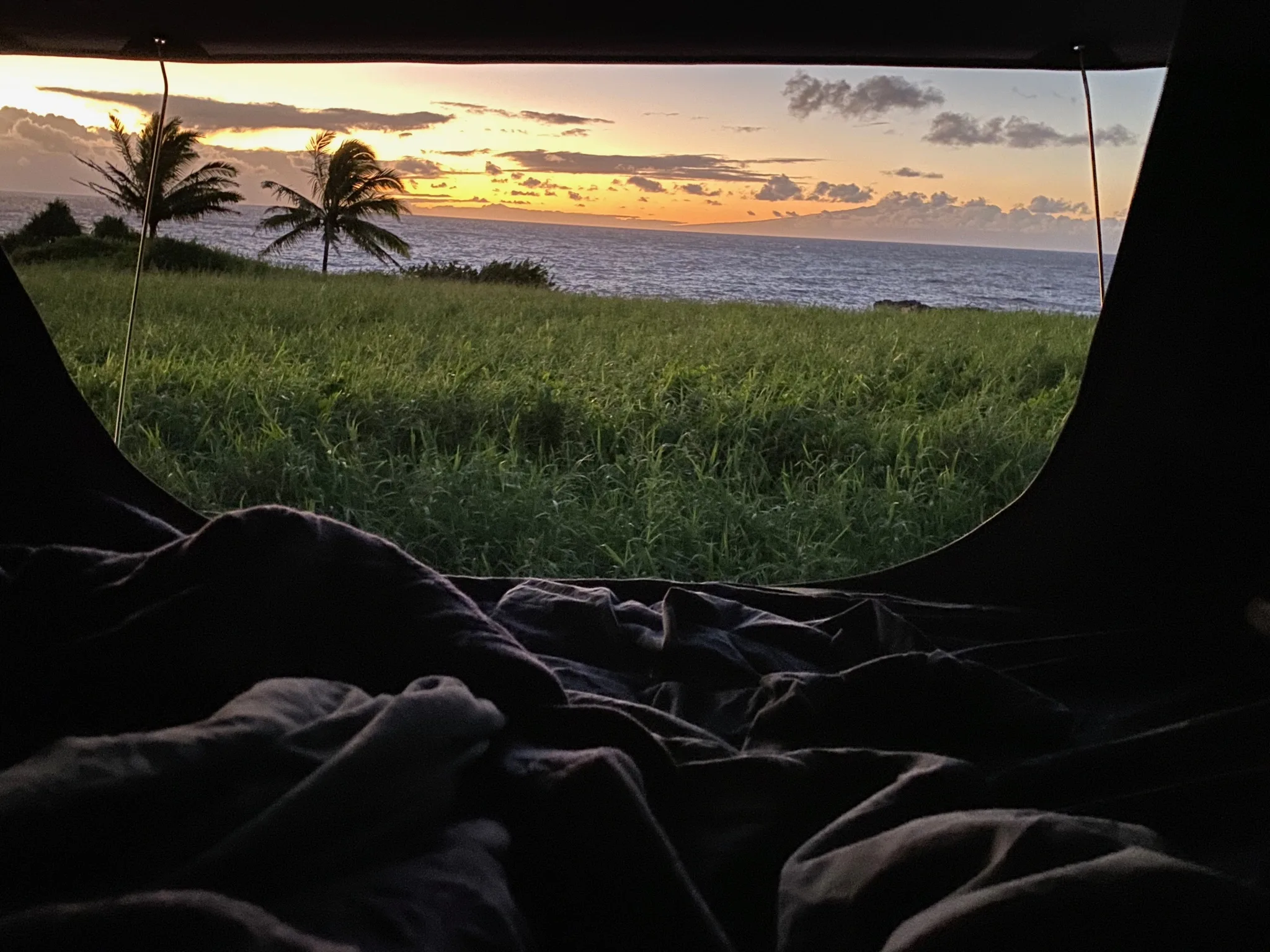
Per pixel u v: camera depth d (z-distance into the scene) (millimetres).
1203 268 2301
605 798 1137
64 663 1267
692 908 1070
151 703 1275
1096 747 1627
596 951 1059
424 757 1026
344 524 1549
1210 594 2367
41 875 796
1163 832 1468
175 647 1287
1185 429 2365
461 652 1436
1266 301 2246
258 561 1401
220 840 869
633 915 1068
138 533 2127
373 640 1450
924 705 1792
